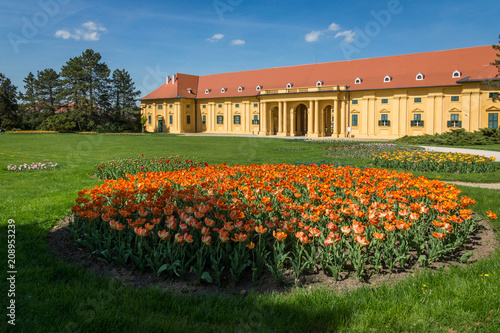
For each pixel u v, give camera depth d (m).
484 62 48.28
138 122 83.69
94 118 78.44
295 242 5.96
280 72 67.44
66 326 3.72
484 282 4.73
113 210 5.87
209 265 5.61
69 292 4.59
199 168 11.58
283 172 10.45
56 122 73.25
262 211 6.98
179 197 6.95
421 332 3.75
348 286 5.01
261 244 5.89
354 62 60.09
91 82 79.44
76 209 6.29
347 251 6.20
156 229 6.09
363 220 7.29
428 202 8.36
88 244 6.03
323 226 6.90
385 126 54.44
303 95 59.81
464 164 17.19
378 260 5.39
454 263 5.81
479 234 7.34
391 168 18.58
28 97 93.31
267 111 65.50
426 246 6.12
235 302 4.42
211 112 73.00
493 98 44.16
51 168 17.55
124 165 16.27
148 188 7.64
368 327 3.86
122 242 5.77
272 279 5.26
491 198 10.23
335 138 53.53
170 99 74.12
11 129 79.94
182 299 4.51
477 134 37.56
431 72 51.44
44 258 5.84
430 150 26.83
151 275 5.35
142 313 4.09
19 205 9.18
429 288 4.69
